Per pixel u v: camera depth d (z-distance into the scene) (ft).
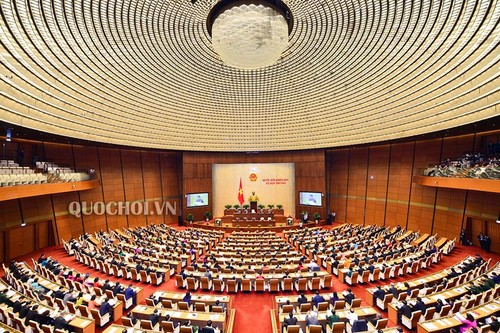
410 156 68.13
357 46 35.14
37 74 34.01
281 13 31.63
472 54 30.89
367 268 39.09
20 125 41.29
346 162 81.66
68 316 26.78
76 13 25.85
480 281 32.60
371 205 75.46
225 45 31.83
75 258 50.55
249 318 31.12
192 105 58.39
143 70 40.65
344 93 51.13
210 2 28.96
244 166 88.89
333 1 27.84
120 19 28.30
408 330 27.14
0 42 26.78
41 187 44.65
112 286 33.65
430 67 36.50
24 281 35.22
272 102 58.75
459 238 56.24
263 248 51.93
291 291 37.17
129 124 59.26
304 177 83.87
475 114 42.39
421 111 48.47
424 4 25.12
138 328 25.49
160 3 27.35
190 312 28.04
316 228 71.26
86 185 58.54
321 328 24.41
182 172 83.56
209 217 83.82
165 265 43.01
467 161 48.57
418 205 65.26
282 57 40.22
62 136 52.85
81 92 42.27
